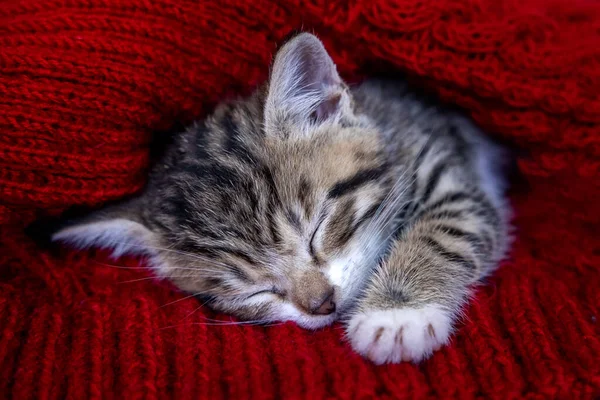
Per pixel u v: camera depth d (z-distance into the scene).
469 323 0.26
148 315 0.27
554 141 0.27
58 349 0.25
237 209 0.28
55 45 0.27
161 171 0.29
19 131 0.26
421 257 0.27
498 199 0.30
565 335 0.25
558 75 0.27
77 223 0.28
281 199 0.27
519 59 0.27
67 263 0.28
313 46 0.27
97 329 0.26
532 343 0.25
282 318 0.28
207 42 0.28
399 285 0.27
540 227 0.29
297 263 0.27
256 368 0.25
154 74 0.27
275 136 0.28
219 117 0.29
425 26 0.27
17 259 0.28
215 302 0.29
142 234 0.29
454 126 0.30
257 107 0.28
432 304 0.26
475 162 0.30
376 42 0.28
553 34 0.27
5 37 0.27
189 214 0.28
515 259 0.28
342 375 0.25
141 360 0.25
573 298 0.26
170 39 0.27
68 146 0.27
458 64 0.27
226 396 0.24
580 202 0.28
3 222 0.27
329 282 0.27
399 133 0.29
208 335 0.26
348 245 0.28
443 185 0.29
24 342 0.26
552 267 0.28
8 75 0.26
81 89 0.27
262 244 0.27
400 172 0.29
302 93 0.28
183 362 0.25
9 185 0.26
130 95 0.27
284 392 0.24
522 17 0.27
